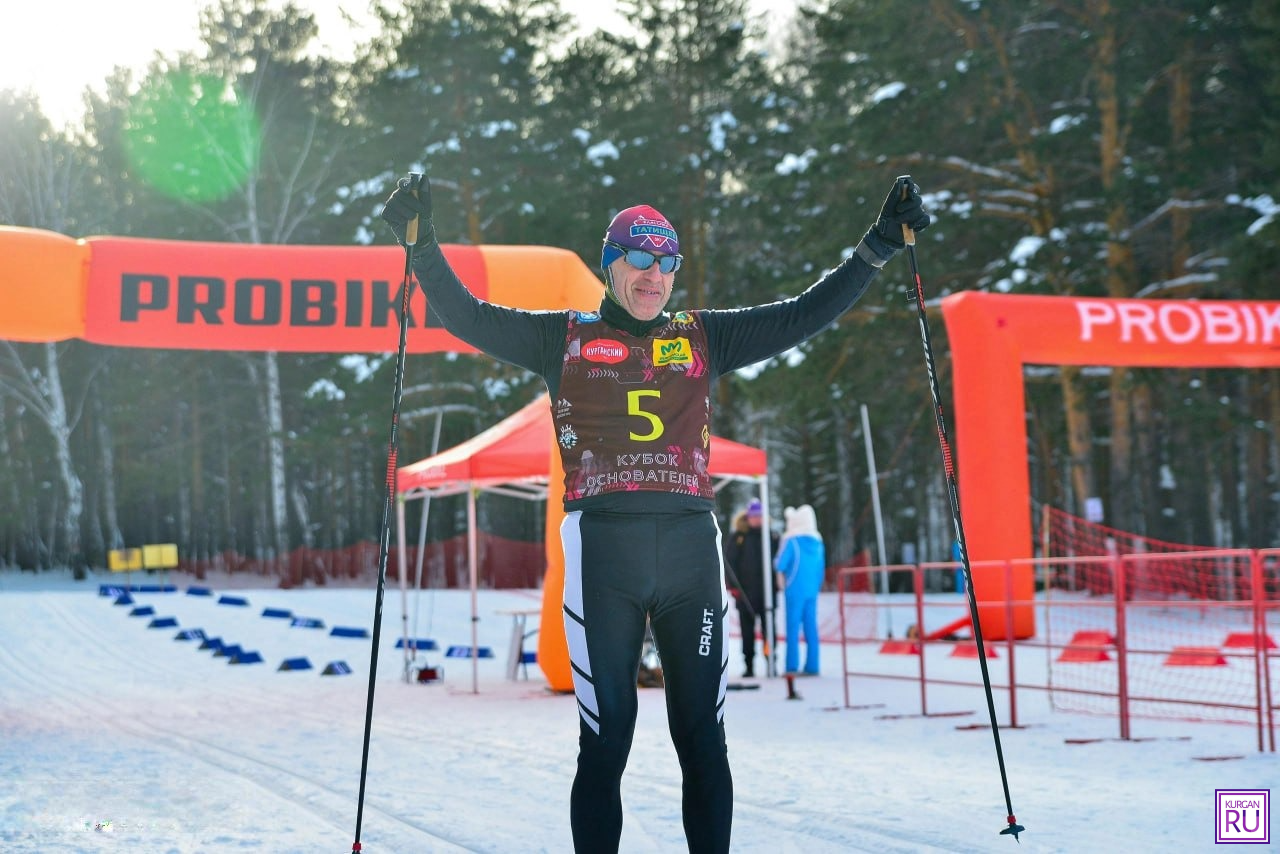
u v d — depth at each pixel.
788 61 36.88
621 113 34.78
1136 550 23.30
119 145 38.66
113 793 5.56
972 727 7.82
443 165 32.81
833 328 25.62
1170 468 30.28
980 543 14.34
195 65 37.03
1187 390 25.94
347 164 37.03
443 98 33.12
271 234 37.12
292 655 15.30
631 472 2.90
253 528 48.88
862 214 25.75
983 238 26.59
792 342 3.19
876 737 7.46
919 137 24.84
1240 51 23.83
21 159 36.31
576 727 8.15
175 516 51.41
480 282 10.06
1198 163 23.31
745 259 35.84
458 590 31.44
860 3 27.23
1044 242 24.09
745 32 34.94
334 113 38.22
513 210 32.75
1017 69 25.48
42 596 22.70
